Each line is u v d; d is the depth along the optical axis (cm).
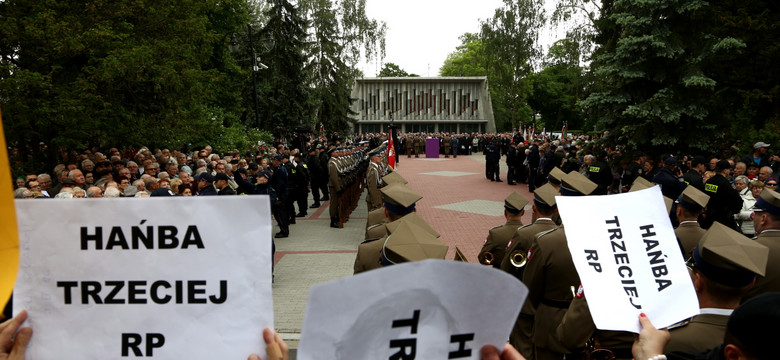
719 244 215
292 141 2708
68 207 149
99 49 969
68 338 150
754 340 140
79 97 927
